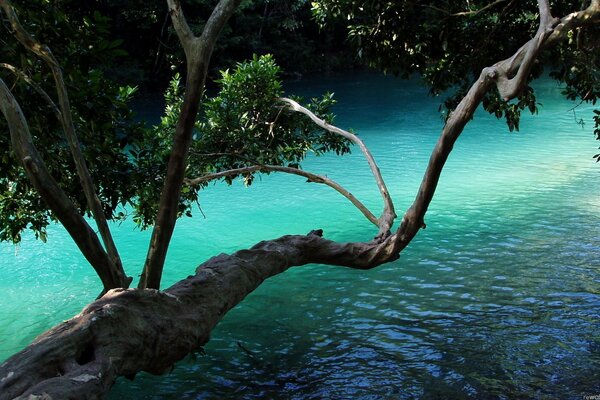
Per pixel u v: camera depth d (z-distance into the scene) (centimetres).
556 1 955
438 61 1011
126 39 3422
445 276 1289
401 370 931
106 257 567
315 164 2295
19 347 1030
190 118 567
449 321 1090
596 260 1346
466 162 2241
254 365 960
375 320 1109
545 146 2478
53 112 685
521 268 1316
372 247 722
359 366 947
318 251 715
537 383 874
